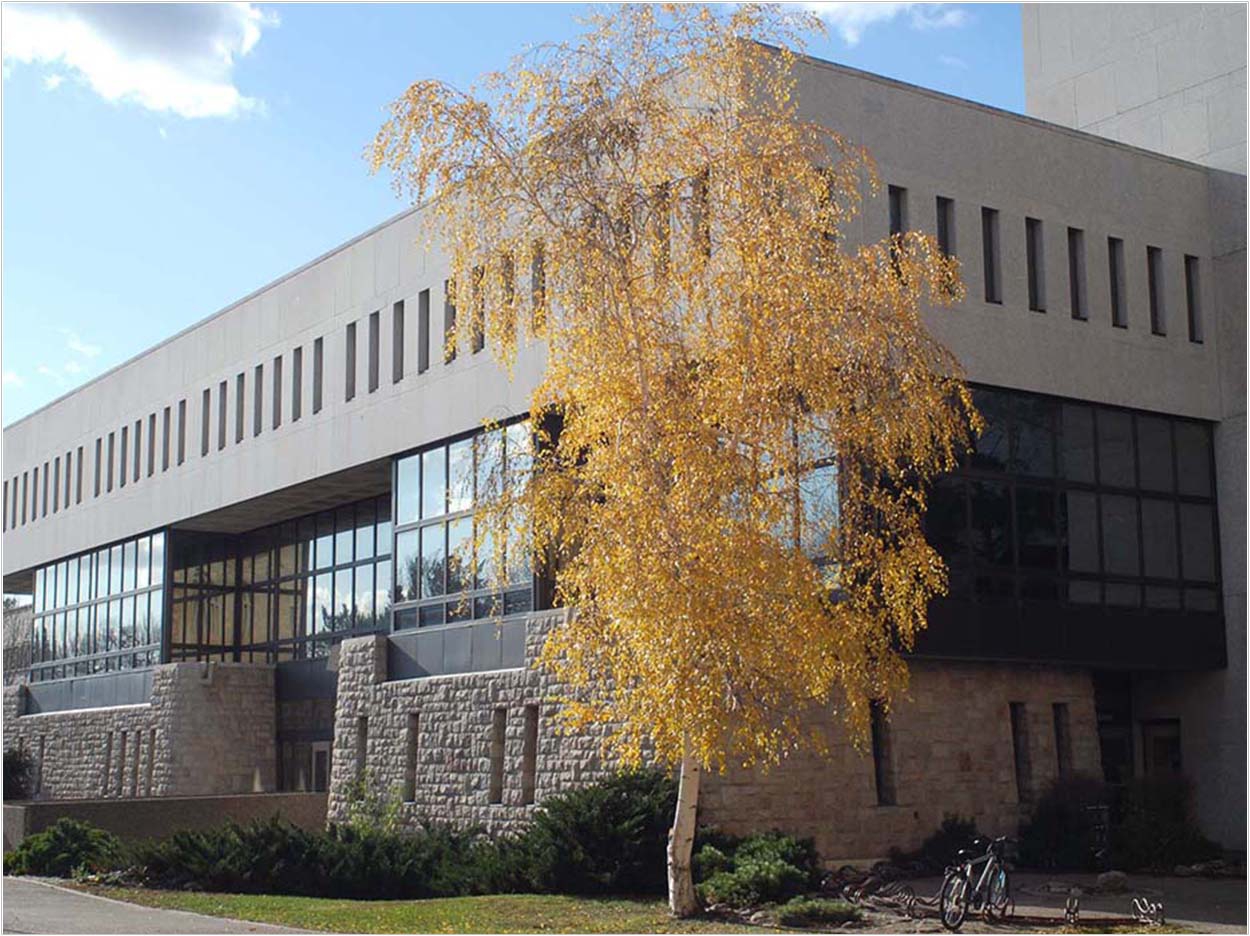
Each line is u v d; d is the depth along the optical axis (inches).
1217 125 1209.4
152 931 665.6
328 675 1469.0
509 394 1121.4
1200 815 1143.0
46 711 1936.5
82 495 1883.6
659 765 897.5
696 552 685.9
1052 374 1063.6
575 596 782.5
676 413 704.4
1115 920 733.9
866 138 992.2
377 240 1320.1
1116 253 1136.8
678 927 708.0
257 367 1498.5
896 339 711.1
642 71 755.4
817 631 684.1
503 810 1039.6
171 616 1657.2
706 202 736.3
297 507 1528.1
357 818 1093.1
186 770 1508.4
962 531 999.6
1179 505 1139.3
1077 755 1070.4
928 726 995.3
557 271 748.6
